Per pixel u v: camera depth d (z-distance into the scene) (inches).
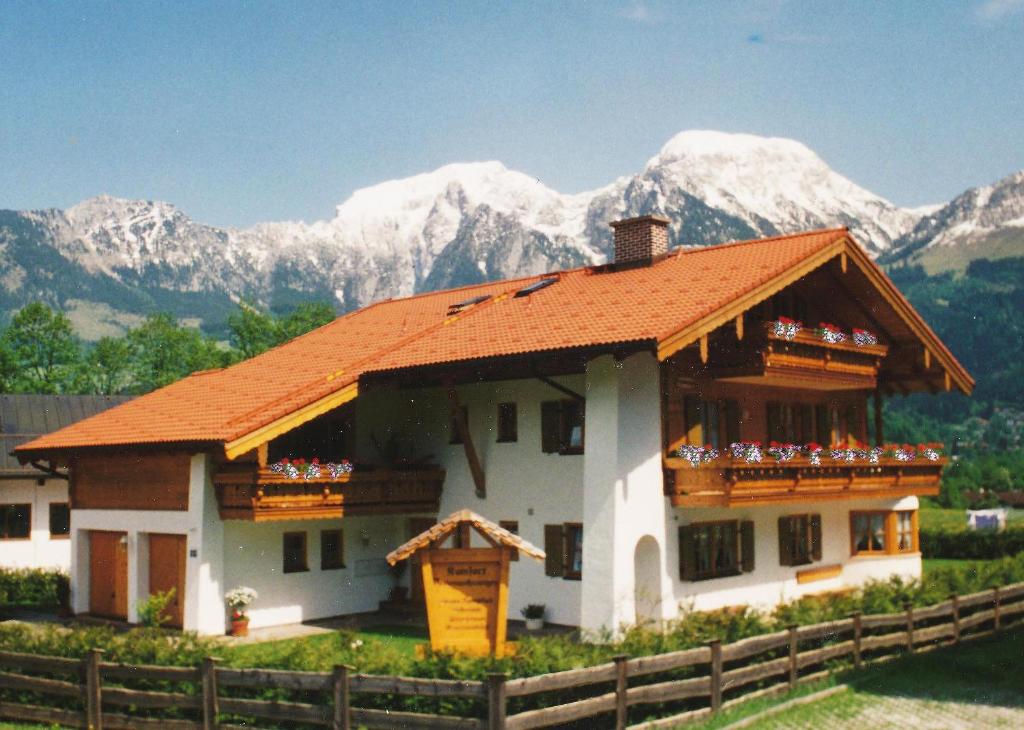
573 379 1005.2
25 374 2701.8
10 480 1445.6
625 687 586.6
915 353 1219.9
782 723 634.8
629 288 1061.8
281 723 585.9
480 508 1085.8
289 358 1253.1
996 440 6476.4
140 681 628.7
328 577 1096.2
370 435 1155.3
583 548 928.3
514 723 537.3
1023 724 642.8
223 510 996.6
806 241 1065.5
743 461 951.0
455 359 970.1
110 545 1117.7
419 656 659.4
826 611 780.0
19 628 713.0
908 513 1267.2
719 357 1010.7
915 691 723.4
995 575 984.3
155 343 2901.1
